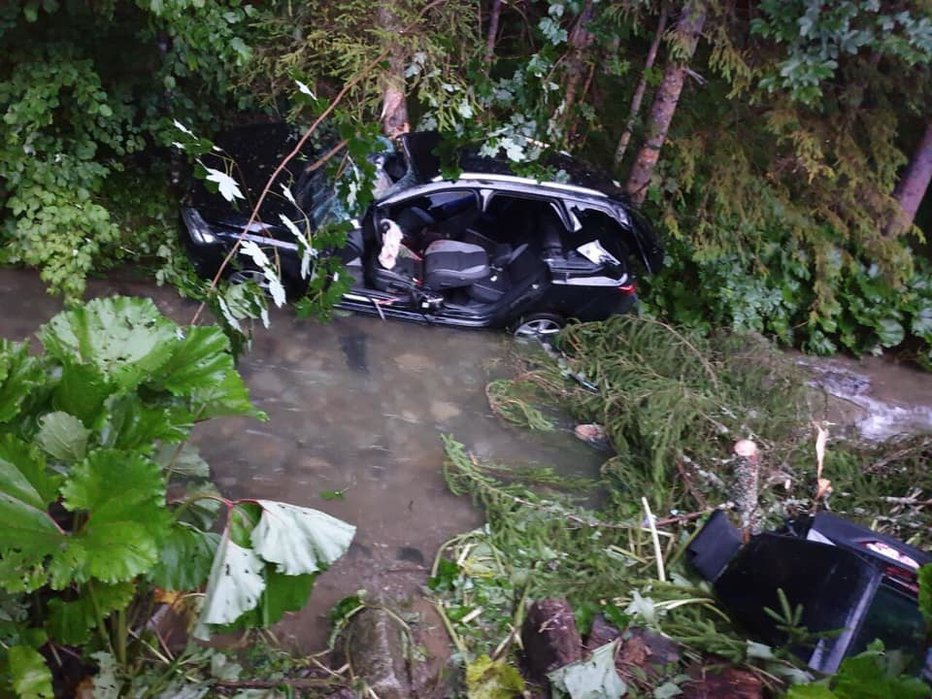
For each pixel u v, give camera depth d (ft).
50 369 9.76
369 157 19.47
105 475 8.10
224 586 8.72
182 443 10.39
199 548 9.18
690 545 14.46
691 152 22.71
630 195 22.03
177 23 17.67
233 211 18.48
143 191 21.34
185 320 18.57
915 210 26.09
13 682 7.96
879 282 24.61
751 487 15.43
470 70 20.49
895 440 18.92
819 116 23.22
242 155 20.07
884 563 13.37
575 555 14.17
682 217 23.57
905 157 23.72
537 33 21.63
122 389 9.25
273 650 11.29
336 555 9.24
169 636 10.84
